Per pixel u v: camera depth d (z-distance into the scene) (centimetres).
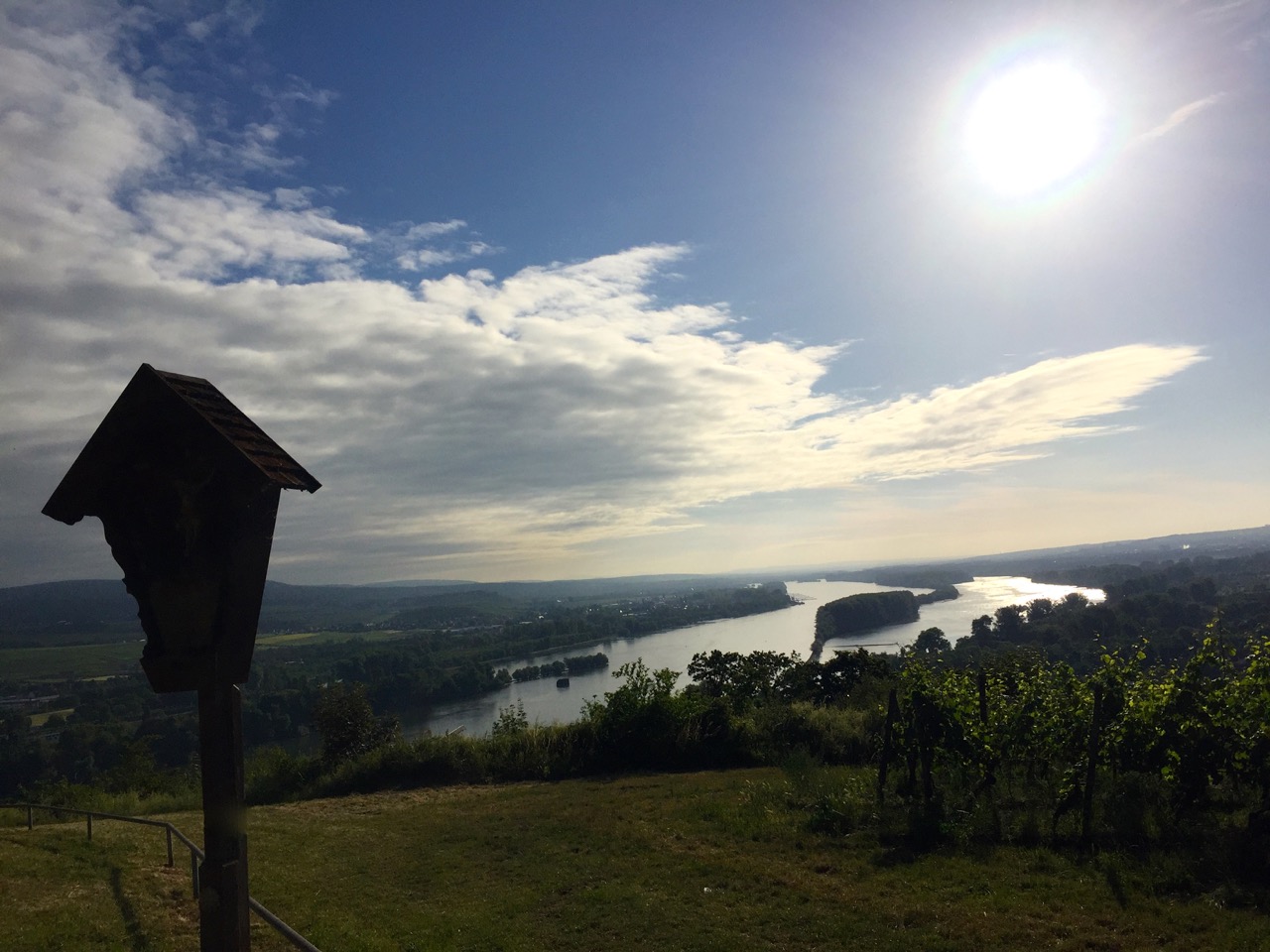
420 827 1361
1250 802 926
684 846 1092
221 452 377
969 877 843
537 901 930
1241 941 621
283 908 962
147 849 1259
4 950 814
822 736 1727
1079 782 973
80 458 373
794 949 727
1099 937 664
